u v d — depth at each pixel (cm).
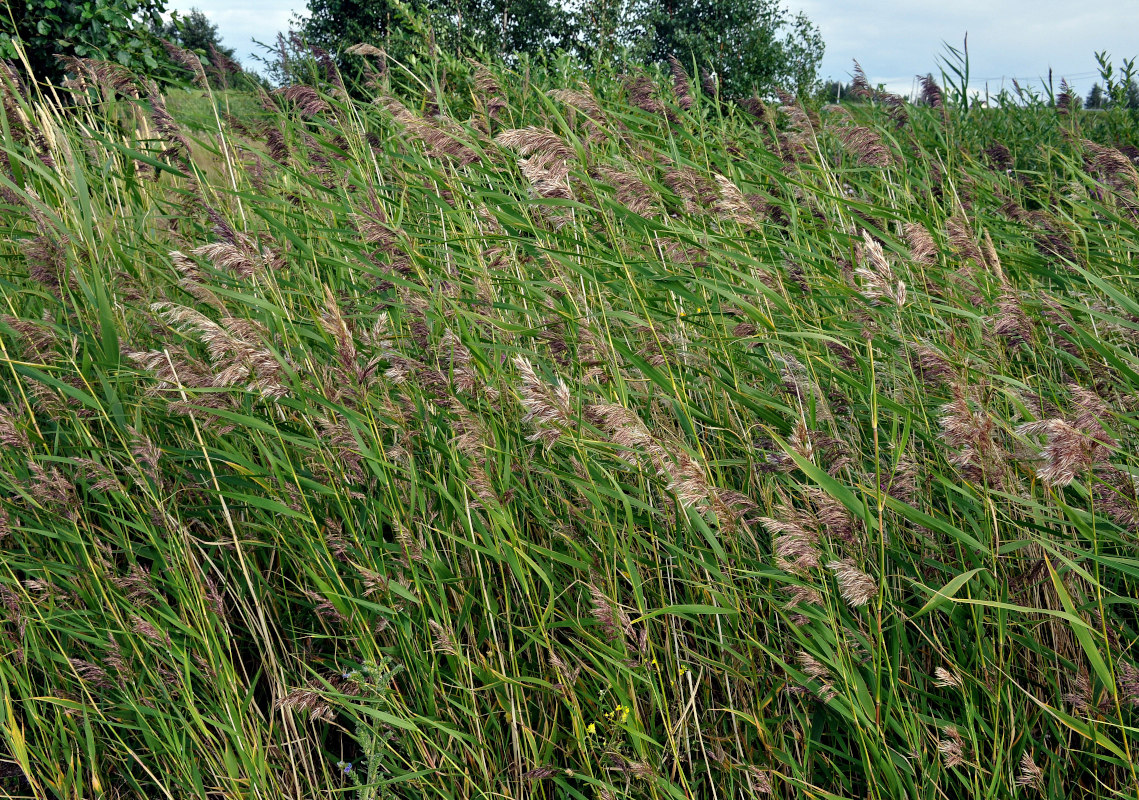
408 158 442
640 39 1978
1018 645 271
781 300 314
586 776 245
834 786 257
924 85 696
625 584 305
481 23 2230
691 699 252
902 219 402
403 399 307
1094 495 234
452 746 270
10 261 457
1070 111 786
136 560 300
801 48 2128
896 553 267
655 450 230
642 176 403
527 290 368
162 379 277
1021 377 323
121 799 276
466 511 284
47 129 464
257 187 497
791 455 223
